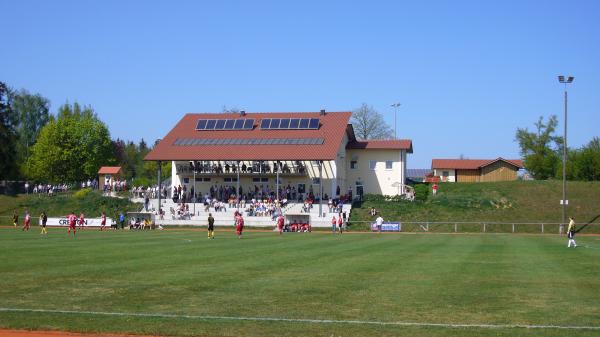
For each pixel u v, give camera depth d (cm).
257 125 7750
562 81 5638
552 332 1193
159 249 3084
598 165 8375
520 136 10806
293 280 1880
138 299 1530
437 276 2003
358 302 1505
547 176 10288
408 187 7500
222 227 6300
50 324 1259
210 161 7181
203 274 2014
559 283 1850
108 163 11606
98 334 1202
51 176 10100
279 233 5138
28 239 3878
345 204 6612
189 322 1271
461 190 7400
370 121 11644
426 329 1215
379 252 3014
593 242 4062
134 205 7088
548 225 5959
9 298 1541
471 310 1410
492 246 3559
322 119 7712
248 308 1423
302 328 1223
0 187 8688
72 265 2258
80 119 11581
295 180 7250
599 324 1268
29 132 11756
